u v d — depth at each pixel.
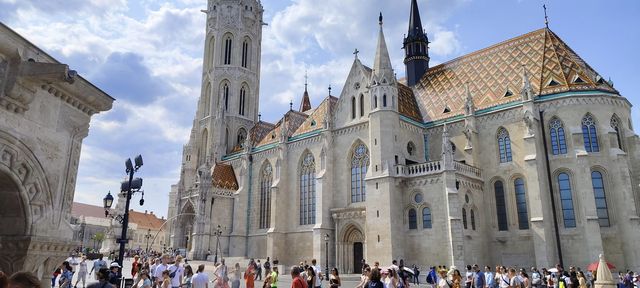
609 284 32.75
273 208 73.50
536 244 52.84
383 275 26.47
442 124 66.12
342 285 50.56
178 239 85.75
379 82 62.84
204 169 82.50
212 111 99.44
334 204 67.44
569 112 56.38
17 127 13.41
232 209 83.62
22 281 6.04
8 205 13.98
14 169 13.42
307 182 73.50
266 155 82.56
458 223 51.75
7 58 12.89
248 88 104.31
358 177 66.12
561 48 64.44
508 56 68.88
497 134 61.03
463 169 57.28
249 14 108.25
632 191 52.44
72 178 15.91
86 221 152.62
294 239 72.19
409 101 72.88
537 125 57.41
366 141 65.69
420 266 54.72
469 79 70.75
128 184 31.28
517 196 57.75
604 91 56.81
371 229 57.94
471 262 53.59
